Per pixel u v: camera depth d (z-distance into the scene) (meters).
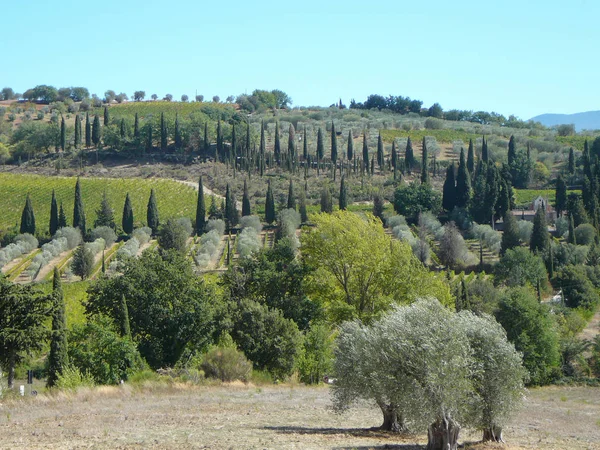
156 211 152.88
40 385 49.94
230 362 49.22
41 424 27.89
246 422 29.34
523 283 99.12
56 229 148.88
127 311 55.50
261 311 56.00
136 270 58.19
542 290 100.88
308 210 157.75
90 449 21.78
